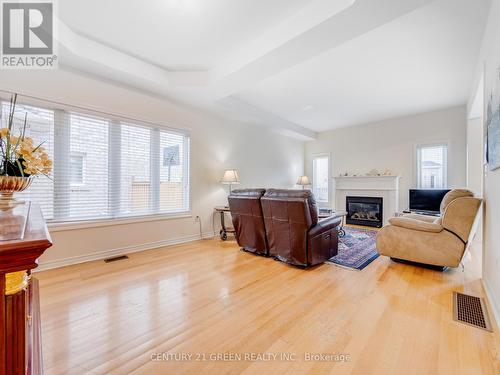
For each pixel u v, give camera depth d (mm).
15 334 668
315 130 6875
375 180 5781
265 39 2543
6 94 2514
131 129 3516
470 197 2555
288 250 2891
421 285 2379
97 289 2279
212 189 4641
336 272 2734
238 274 2672
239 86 3408
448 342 1527
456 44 2689
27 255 638
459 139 4844
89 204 3123
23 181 1270
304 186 6977
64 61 2697
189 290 2271
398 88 3959
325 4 2021
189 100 3957
